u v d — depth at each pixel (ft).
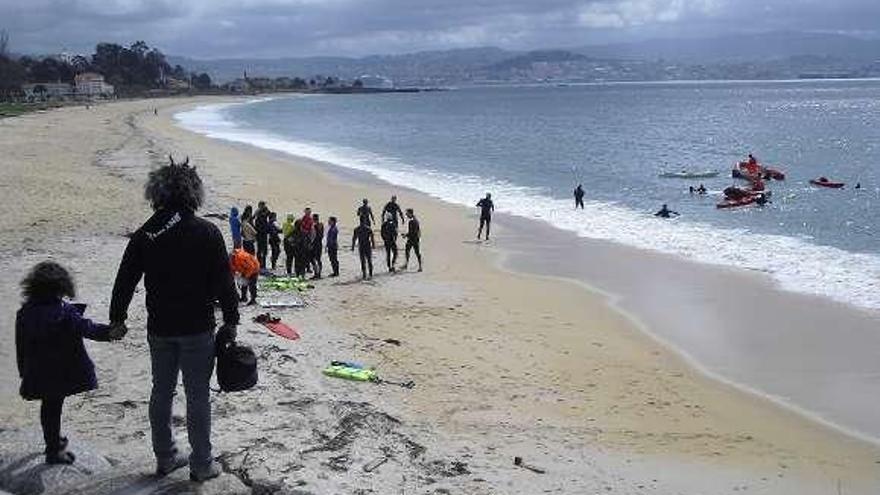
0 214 83.56
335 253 69.46
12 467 22.62
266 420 31.37
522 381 44.86
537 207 115.55
